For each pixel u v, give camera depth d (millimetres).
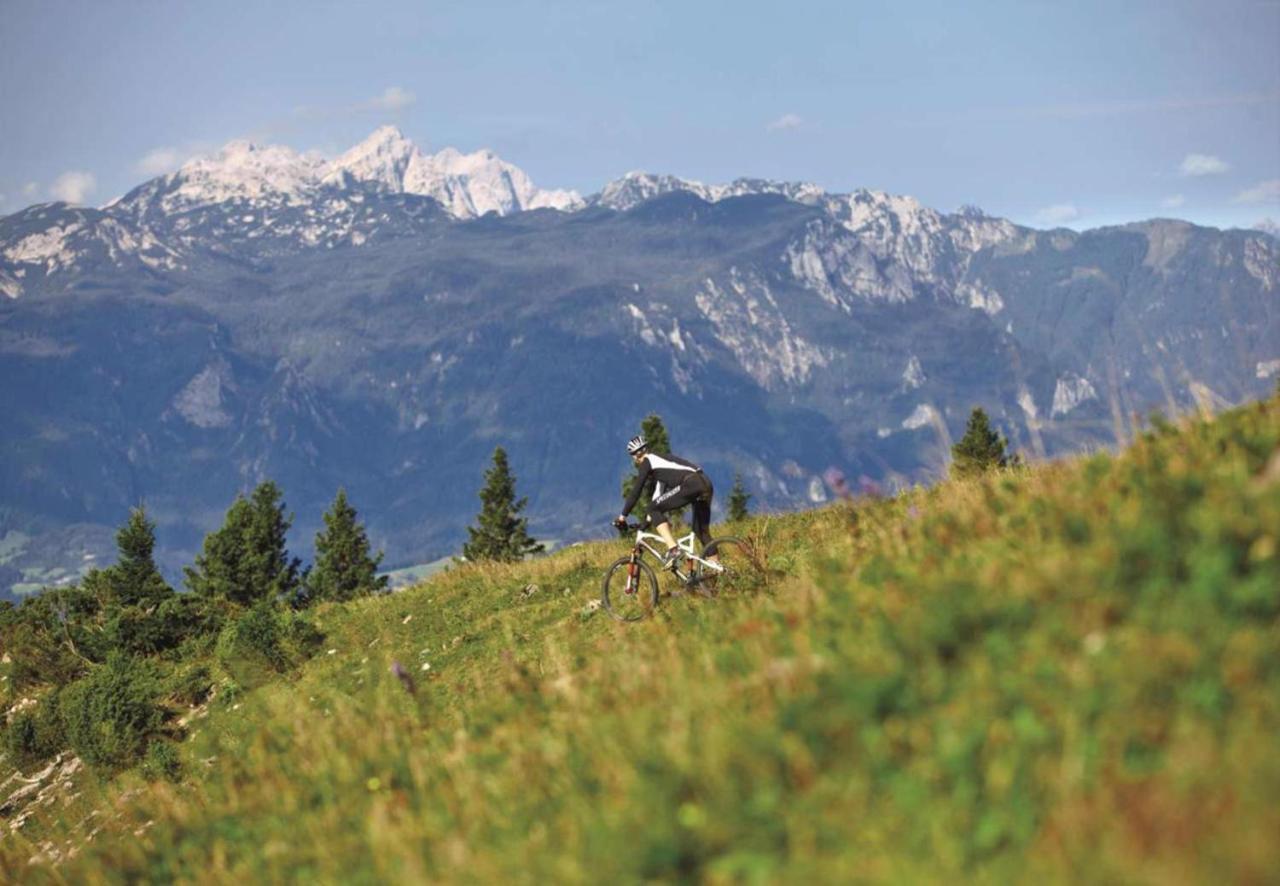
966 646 15062
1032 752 12570
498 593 62312
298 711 34594
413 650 54938
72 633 75125
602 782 16969
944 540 21719
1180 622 13516
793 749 14164
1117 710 12586
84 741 52406
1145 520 16188
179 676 61594
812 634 19078
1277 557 14047
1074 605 14938
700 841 13234
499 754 21297
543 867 14609
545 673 31734
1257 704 11898
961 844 11523
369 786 22609
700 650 23016
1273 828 9898
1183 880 9789
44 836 44281
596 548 67125
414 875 16719
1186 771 11172
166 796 32312
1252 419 20391
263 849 21484
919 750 13375
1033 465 32375
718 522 62312
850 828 12453
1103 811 11195
